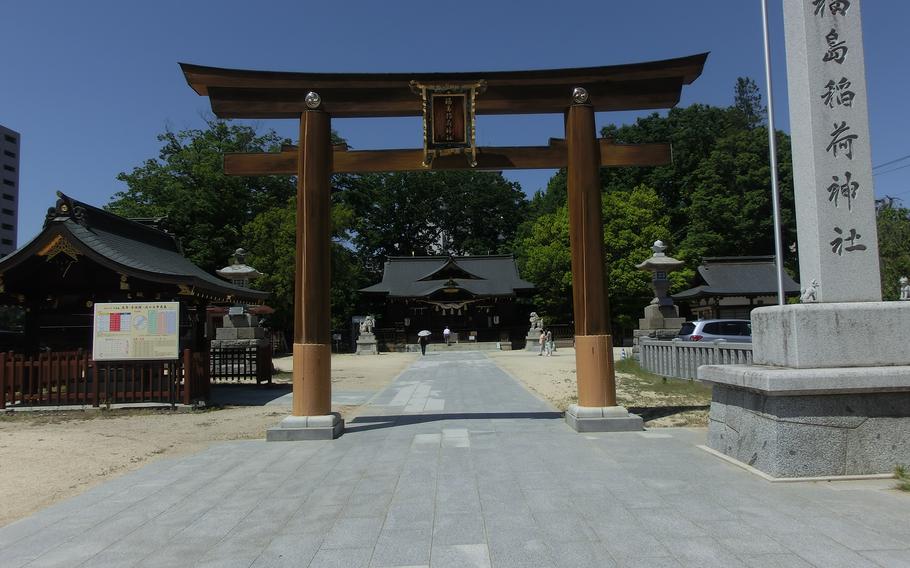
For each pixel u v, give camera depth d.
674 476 6.09
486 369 24.19
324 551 4.33
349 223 48.72
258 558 4.24
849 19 6.79
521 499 5.45
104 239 14.44
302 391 8.84
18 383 12.61
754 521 4.68
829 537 4.30
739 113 56.81
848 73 6.72
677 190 55.66
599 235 9.30
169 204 41.09
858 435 5.90
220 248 42.44
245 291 17.09
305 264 9.09
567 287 47.84
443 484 6.04
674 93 9.63
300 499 5.69
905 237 36.34
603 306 9.17
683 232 52.69
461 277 56.31
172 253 18.66
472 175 71.44
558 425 9.37
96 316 12.71
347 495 5.77
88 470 7.44
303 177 9.29
